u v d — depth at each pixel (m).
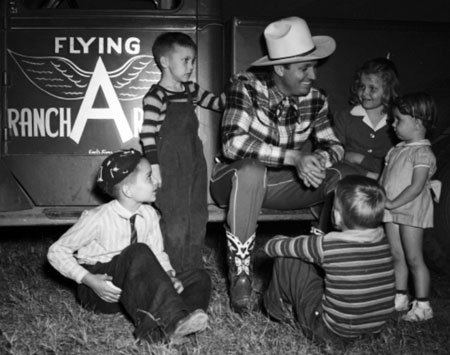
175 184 3.98
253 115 4.04
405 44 4.54
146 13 4.26
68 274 3.59
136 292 3.42
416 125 3.91
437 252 4.60
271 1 7.90
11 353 3.39
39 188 4.30
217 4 4.30
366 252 3.35
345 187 3.37
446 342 3.72
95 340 3.53
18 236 6.00
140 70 4.27
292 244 3.46
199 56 4.29
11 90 4.25
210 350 3.47
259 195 3.88
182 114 4.04
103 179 3.65
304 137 4.17
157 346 3.36
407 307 4.12
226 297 4.24
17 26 4.22
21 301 4.19
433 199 4.53
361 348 3.50
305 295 3.53
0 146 4.25
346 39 4.48
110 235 3.69
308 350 3.48
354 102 4.49
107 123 4.28
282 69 3.97
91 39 4.24
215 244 5.54
